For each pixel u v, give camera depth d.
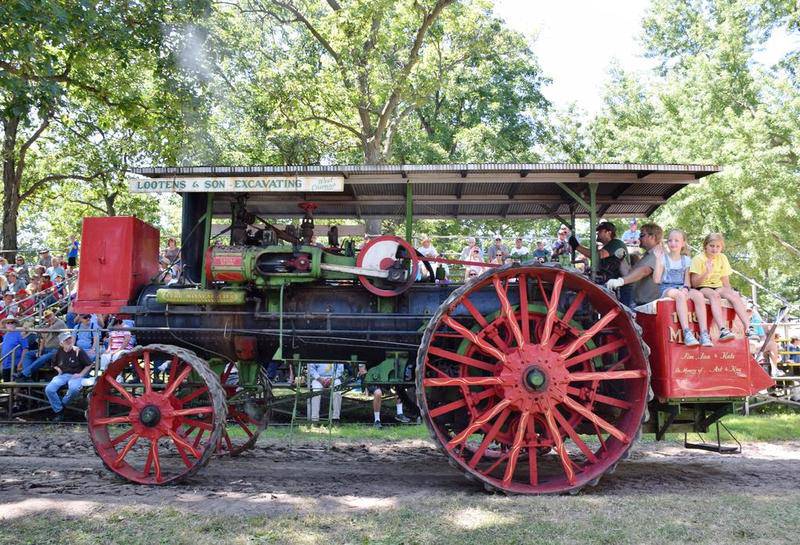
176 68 16.02
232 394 7.95
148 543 4.50
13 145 22.50
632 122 30.34
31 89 12.01
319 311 6.90
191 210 7.32
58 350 11.39
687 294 6.31
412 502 5.52
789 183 18.38
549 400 5.98
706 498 5.64
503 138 31.61
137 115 16.95
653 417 6.64
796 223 18.81
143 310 6.92
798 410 11.98
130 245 7.04
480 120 32.75
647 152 23.34
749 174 18.48
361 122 24.94
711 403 6.56
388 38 21.97
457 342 6.82
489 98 33.19
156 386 9.96
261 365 7.60
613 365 6.31
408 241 6.81
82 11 12.68
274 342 7.08
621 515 5.09
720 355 6.27
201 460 6.25
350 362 7.26
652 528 4.77
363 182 6.81
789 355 12.70
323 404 11.66
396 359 6.89
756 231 19.09
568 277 6.14
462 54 25.05
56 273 14.27
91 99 21.59
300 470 7.21
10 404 11.35
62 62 17.12
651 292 6.76
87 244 7.04
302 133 22.39
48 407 11.14
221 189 6.57
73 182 30.56
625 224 21.81
